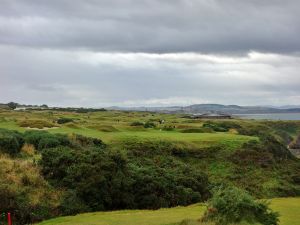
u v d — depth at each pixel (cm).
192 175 3456
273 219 1927
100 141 4484
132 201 2730
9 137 3422
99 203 2575
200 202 3091
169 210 2503
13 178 2528
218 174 4659
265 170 4922
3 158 3016
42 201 2402
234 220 1872
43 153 2891
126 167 2928
